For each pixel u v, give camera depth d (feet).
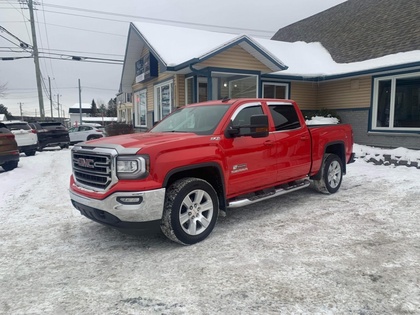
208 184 13.73
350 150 22.61
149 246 13.26
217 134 14.25
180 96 40.81
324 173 20.29
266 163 16.10
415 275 10.43
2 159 31.27
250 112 16.12
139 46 50.65
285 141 17.10
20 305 9.28
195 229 13.33
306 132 18.65
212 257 12.03
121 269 11.30
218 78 42.73
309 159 18.85
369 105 40.88
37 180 28.55
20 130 47.32
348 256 11.88
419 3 43.91
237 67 37.29
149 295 9.61
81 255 12.58
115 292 9.83
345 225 15.19
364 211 17.26
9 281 10.68
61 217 17.57
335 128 21.04
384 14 48.26
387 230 14.44
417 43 37.60
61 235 14.83
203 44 42.63
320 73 43.65
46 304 9.29
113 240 14.05
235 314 8.59
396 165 30.09
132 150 11.92
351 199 19.74
